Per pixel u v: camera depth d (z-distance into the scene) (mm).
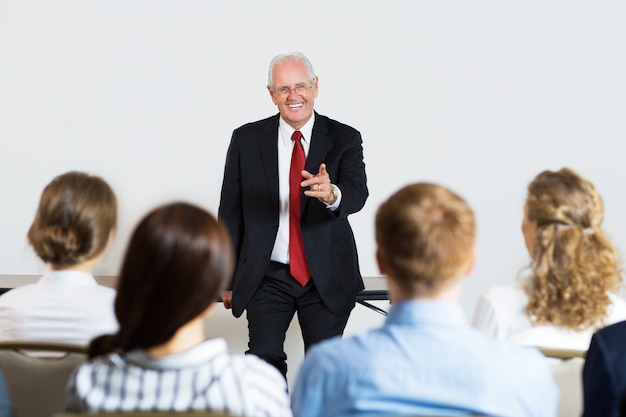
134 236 1397
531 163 4914
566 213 1811
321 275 3164
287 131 3230
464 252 1419
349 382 1426
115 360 1405
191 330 1429
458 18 4805
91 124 4652
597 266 1786
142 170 4680
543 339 1814
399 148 4828
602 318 1805
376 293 3893
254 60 4691
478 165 4883
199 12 4648
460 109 4848
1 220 4664
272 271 3217
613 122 4930
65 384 1807
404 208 1431
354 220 4828
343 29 4738
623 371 1496
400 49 4781
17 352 1788
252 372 1478
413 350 1417
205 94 4684
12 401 1815
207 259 1372
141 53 4645
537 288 1800
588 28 4879
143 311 1372
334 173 3166
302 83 3115
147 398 1389
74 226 1854
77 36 4617
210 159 4703
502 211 4914
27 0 4586
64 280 1894
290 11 4695
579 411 1771
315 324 3215
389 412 1404
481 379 1396
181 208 1413
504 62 4848
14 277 4473
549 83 4883
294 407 1567
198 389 1395
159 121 4676
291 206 3195
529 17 4844
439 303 1446
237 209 3297
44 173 4656
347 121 4785
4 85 4613
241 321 4652
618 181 4965
